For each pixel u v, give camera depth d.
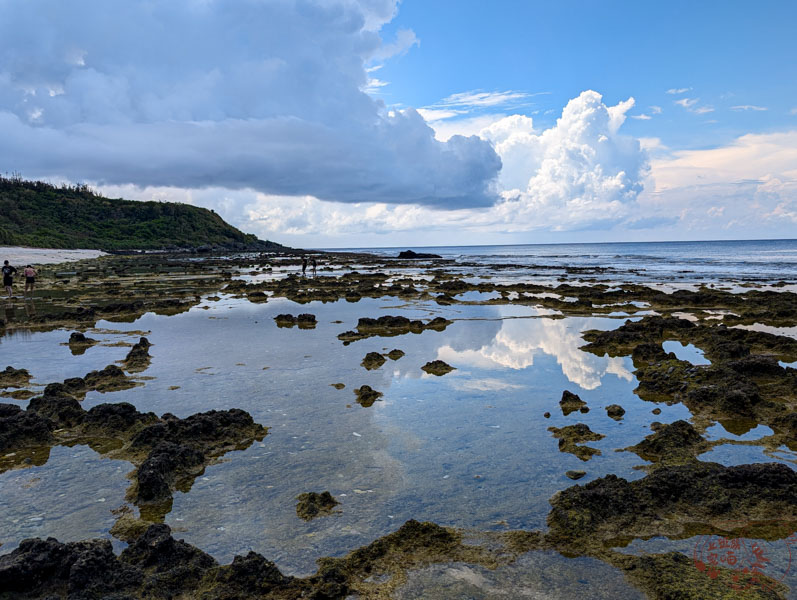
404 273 48.72
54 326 18.61
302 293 28.27
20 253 80.19
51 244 115.25
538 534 5.36
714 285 33.69
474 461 7.13
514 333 16.58
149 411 9.21
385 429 8.32
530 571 4.77
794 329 17.02
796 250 113.12
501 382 10.97
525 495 6.18
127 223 155.75
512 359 13.05
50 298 27.73
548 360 12.94
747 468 6.20
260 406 9.45
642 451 7.47
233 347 14.59
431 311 21.92
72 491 6.43
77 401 9.56
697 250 129.38
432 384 10.81
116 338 16.19
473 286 31.91
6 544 5.27
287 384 10.85
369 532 5.43
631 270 50.53
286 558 5.01
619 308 22.20
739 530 5.44
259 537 5.38
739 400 9.02
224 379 11.27
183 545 4.97
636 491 5.99
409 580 4.66
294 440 7.90
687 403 9.56
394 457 7.27
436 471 6.83
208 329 17.69
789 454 7.33
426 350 14.10
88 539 5.35
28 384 11.15
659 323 16.41
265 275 47.41
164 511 5.92
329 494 6.07
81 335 15.73
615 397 10.00
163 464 6.54
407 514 5.78
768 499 5.85
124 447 7.81
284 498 6.18
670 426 7.75
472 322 18.94
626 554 5.04
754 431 8.25
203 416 8.17
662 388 10.34
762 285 33.19
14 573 4.45
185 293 30.20
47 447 7.90
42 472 7.00
